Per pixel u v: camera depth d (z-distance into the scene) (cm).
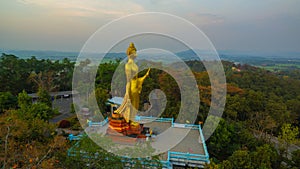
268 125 3181
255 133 3288
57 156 1499
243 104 3466
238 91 3969
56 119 3412
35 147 1541
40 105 2681
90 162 1406
